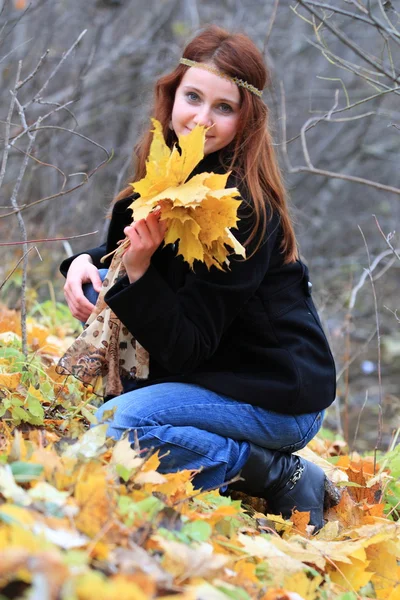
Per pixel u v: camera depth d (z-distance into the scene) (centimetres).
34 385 296
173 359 253
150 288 247
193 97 281
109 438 242
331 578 236
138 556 175
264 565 213
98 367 279
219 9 1048
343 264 970
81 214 764
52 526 179
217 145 280
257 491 281
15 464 205
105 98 859
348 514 292
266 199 275
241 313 273
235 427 265
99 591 146
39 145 716
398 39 420
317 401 277
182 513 218
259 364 274
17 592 148
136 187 238
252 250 263
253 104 279
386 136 1138
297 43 1028
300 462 287
